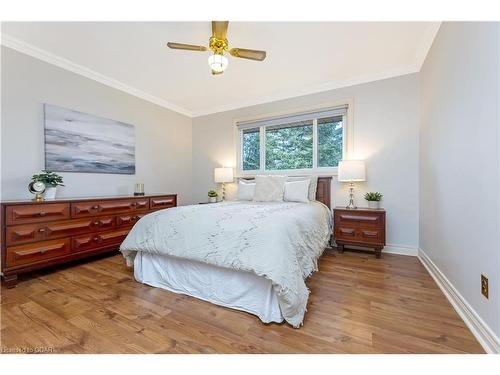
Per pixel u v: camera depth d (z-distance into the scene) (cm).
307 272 175
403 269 233
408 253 281
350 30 212
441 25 193
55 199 236
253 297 156
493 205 114
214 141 429
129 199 290
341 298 174
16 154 232
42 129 251
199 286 178
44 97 252
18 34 219
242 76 306
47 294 182
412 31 212
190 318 150
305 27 207
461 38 153
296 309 137
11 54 228
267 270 136
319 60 264
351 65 276
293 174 356
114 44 236
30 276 219
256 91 356
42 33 217
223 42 202
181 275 188
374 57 258
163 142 397
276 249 142
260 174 385
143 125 364
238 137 407
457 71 159
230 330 137
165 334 133
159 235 190
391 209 291
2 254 190
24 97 238
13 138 230
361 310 157
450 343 123
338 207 307
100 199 258
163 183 398
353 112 311
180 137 430
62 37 224
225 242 159
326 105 329
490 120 117
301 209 222
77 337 130
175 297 179
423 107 256
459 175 156
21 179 235
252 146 399
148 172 372
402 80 284
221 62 200
